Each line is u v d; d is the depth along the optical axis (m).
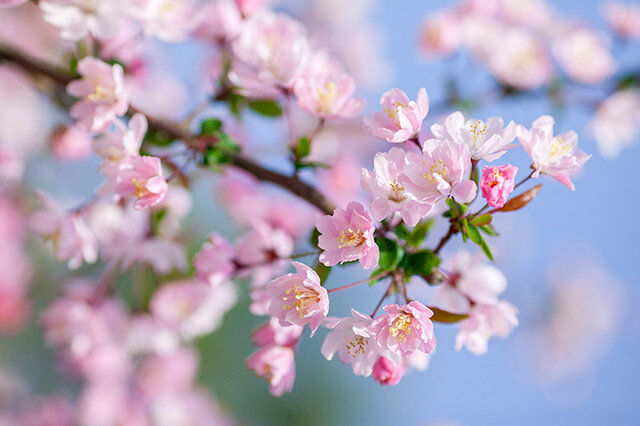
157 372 1.99
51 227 1.30
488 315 1.21
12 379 2.17
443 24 1.60
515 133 1.14
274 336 1.21
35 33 2.06
